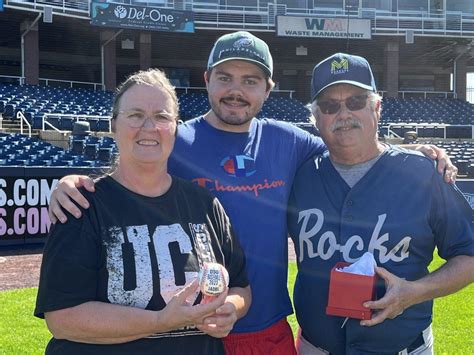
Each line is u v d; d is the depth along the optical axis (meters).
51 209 2.36
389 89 31.44
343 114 2.86
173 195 2.52
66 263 2.23
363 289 2.55
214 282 2.27
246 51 2.98
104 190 2.42
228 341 3.00
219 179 3.05
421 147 3.10
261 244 3.04
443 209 2.86
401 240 2.82
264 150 3.16
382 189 2.88
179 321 2.19
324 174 3.04
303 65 35.91
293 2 29.75
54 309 2.22
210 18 28.36
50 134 19.25
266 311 3.03
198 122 3.20
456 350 5.41
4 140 17.45
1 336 5.54
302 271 3.05
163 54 33.69
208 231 2.54
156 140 2.41
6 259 10.15
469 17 30.70
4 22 26.05
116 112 2.45
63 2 25.20
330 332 2.92
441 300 7.33
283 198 3.13
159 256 2.35
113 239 2.32
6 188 10.89
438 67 37.12
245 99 3.04
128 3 27.17
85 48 31.92
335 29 28.80
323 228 2.97
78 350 2.29
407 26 30.22
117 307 2.24
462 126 26.30
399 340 2.82
